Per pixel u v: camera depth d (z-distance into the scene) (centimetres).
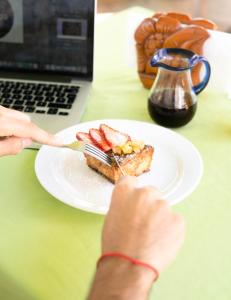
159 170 60
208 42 77
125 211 39
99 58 95
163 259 36
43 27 81
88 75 82
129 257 36
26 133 55
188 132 70
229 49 77
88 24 79
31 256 47
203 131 70
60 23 80
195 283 44
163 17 79
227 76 79
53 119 71
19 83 81
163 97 69
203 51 78
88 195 55
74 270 46
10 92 78
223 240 49
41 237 50
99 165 58
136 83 86
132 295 34
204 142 67
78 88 80
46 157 60
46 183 55
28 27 81
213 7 250
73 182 57
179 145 63
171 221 39
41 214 53
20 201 55
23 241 49
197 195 56
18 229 51
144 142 63
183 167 59
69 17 79
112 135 61
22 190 57
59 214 53
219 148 66
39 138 55
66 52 82
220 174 60
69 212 53
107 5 250
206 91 82
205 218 53
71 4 78
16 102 75
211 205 55
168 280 44
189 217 53
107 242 38
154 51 79
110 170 56
